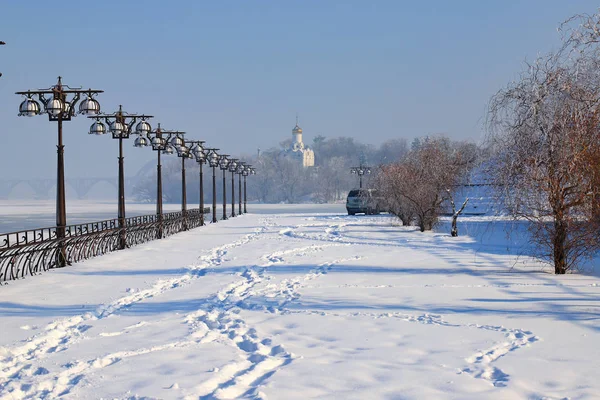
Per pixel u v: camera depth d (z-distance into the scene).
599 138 17.08
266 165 179.88
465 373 8.68
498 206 19.36
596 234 18.64
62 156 23.48
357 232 42.22
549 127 17.72
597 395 7.66
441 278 18.69
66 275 20.64
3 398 7.77
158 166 40.25
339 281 18.34
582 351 9.74
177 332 11.72
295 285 17.72
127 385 8.30
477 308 13.58
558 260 19.34
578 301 14.28
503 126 18.73
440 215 42.66
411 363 9.26
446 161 41.03
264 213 91.44
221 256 27.14
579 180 17.62
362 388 8.06
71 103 23.41
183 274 20.86
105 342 10.95
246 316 13.20
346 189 177.62
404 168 44.91
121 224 31.28
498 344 10.30
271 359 9.59
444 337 10.87
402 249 29.17
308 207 129.00
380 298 15.14
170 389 8.06
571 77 17.38
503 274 19.48
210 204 160.75
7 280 19.72
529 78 18.22
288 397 7.71
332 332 11.44
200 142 55.75
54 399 7.82
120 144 31.47
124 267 22.95
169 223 42.72
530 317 12.48
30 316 13.43
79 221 74.56
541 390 7.88
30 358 9.93
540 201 18.77
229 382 8.45
